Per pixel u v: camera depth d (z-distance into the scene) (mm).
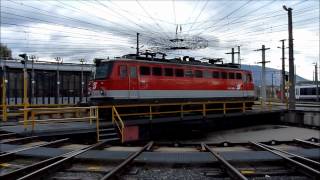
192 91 27297
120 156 11266
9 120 23125
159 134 23219
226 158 10836
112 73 22266
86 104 26297
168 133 24141
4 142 14039
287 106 37250
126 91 22844
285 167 10500
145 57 24672
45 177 9195
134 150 12812
